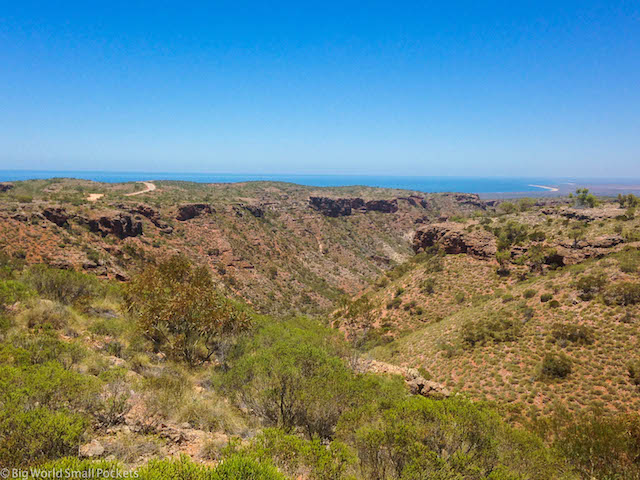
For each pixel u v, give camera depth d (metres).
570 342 28.84
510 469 7.10
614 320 29.41
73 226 64.56
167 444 7.16
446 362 32.59
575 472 9.13
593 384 23.47
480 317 39.34
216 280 77.12
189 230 101.62
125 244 71.75
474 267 62.00
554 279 41.97
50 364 7.82
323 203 191.12
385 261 161.12
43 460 5.10
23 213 55.09
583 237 55.03
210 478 4.98
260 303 84.12
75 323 15.16
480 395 25.89
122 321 16.62
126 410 7.82
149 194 133.88
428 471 6.29
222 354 16.09
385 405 9.13
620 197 84.25
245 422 9.64
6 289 14.84
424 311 53.91
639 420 10.72
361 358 19.36
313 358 11.72
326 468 6.07
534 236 61.34
